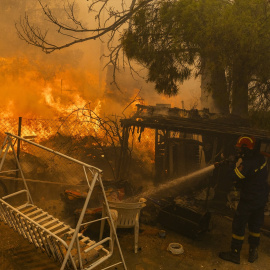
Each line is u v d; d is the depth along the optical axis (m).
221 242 5.35
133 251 4.80
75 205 5.90
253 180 4.64
